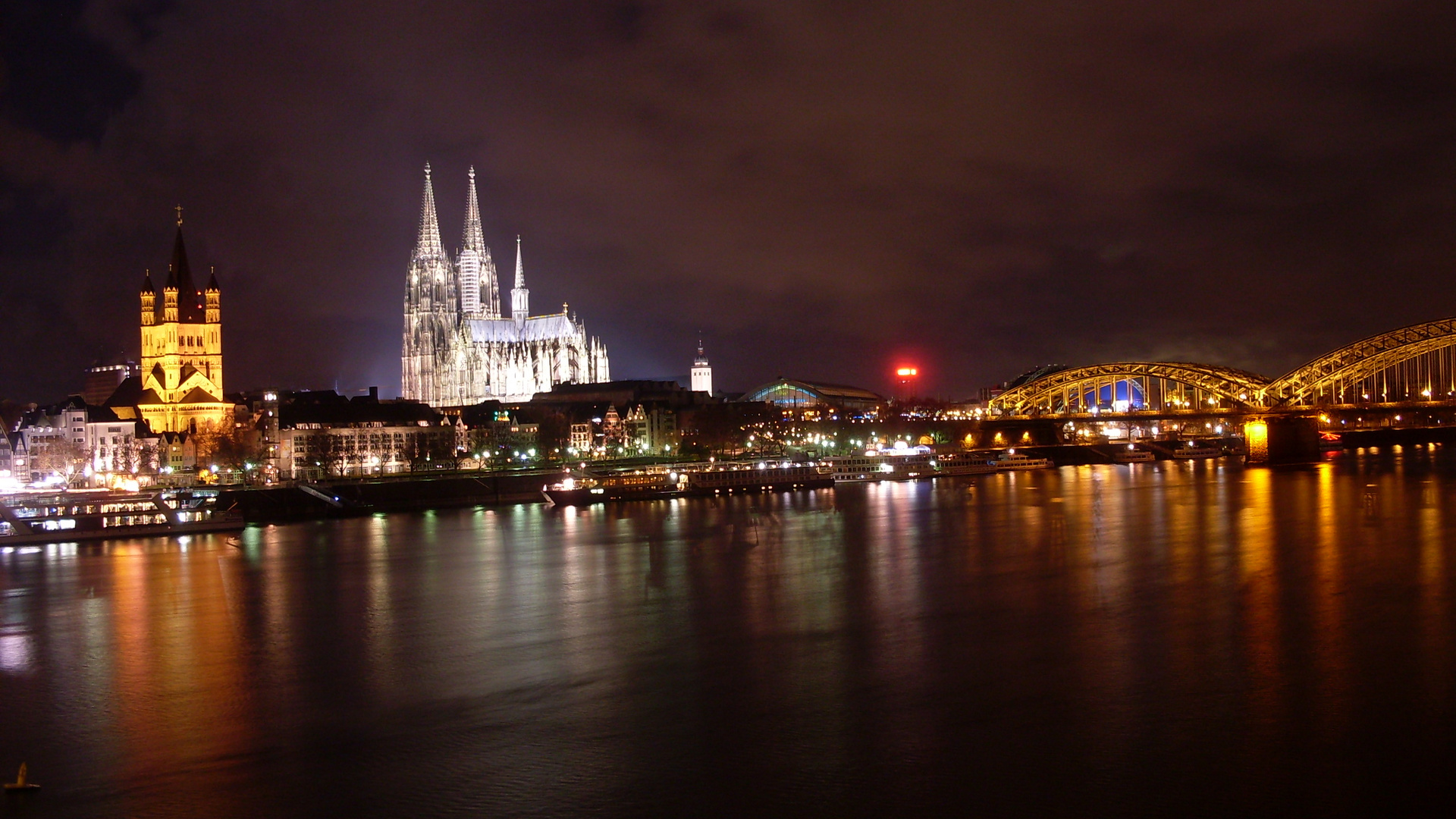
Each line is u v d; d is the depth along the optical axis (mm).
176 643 100875
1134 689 81938
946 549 143875
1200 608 105000
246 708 82625
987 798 65438
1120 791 65875
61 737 77500
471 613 111062
